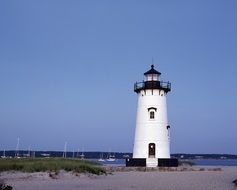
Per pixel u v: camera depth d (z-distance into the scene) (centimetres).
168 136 5394
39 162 3644
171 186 2648
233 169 5369
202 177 3566
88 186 2562
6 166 3200
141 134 5325
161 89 5388
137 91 5534
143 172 4472
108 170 4512
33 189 2314
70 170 3381
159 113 5331
